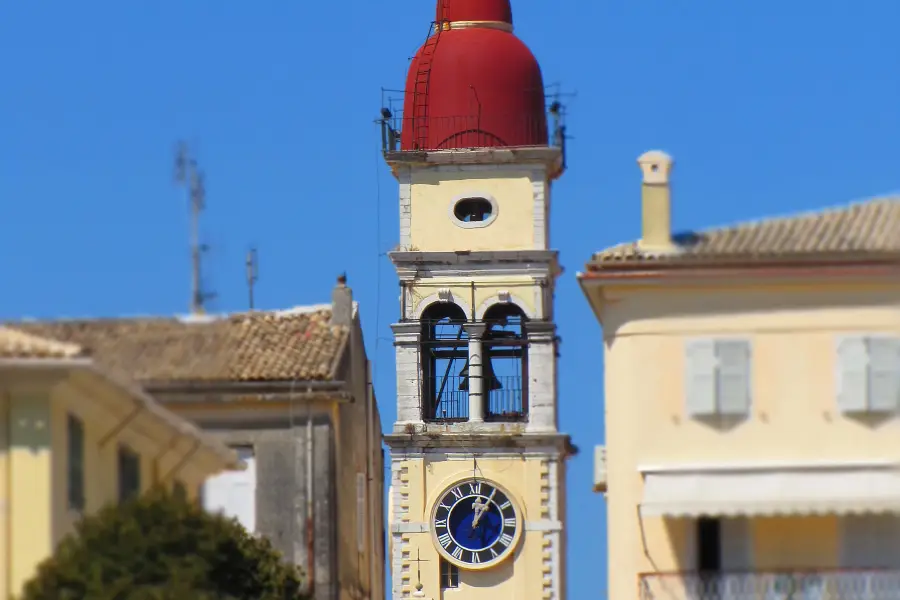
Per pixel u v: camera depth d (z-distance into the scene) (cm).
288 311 14212
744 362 12025
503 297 18738
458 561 18562
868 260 12019
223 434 13625
